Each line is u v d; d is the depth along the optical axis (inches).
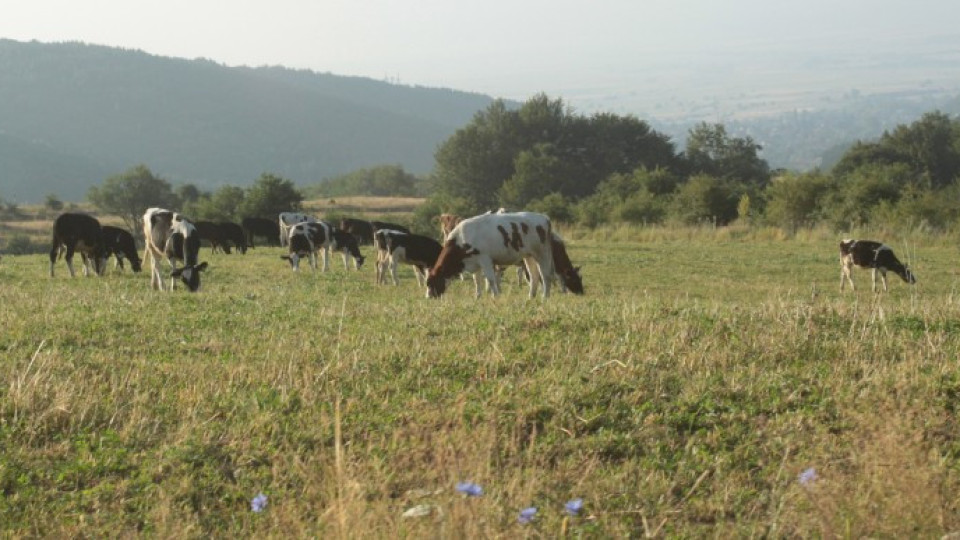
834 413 296.2
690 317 425.1
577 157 3745.1
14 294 591.2
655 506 233.6
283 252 1515.7
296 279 940.0
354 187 6904.5
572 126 3801.7
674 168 3909.9
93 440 274.4
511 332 406.0
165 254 799.1
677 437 282.8
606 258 1192.8
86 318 459.8
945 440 272.4
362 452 263.1
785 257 1200.2
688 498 240.7
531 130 3747.5
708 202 1952.5
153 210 814.5
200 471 255.0
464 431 269.7
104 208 4261.8
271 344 392.8
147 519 229.0
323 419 286.0
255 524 226.1
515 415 291.6
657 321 418.3
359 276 1024.9
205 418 292.4
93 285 816.3
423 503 220.5
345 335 411.8
